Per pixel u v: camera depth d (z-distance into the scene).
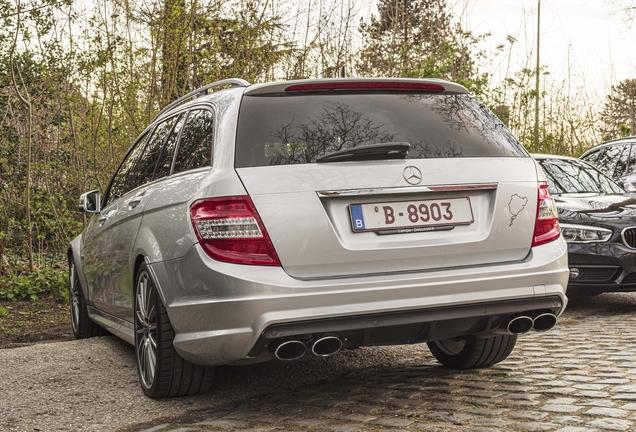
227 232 3.53
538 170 4.05
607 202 7.54
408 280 3.56
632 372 4.36
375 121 3.87
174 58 10.54
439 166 3.77
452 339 4.71
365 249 3.57
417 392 4.18
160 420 3.94
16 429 3.91
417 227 3.67
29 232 9.84
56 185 11.09
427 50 12.80
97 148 10.95
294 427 3.61
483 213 3.82
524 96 13.50
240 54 10.76
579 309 7.57
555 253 3.91
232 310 3.46
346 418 3.71
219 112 3.99
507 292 3.73
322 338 3.47
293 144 3.70
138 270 4.45
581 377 4.30
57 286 9.13
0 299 8.91
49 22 9.98
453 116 4.09
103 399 4.42
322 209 3.55
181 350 3.85
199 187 3.72
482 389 4.16
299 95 3.93
